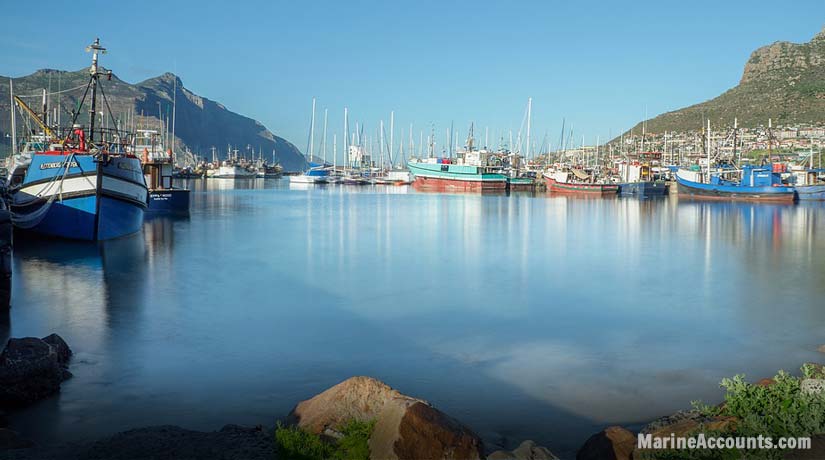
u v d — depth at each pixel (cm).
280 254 3506
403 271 2938
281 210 7300
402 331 1791
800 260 3391
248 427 1009
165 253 3459
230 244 3950
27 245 3609
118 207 3888
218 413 1137
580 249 3881
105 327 1784
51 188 3709
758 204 9350
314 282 2609
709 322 1920
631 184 12025
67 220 3725
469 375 1384
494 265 3162
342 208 7744
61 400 1194
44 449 887
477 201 9656
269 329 1798
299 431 891
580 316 2003
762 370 1433
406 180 17388
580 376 1378
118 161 3841
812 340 1706
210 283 2552
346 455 825
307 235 4562
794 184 11031
